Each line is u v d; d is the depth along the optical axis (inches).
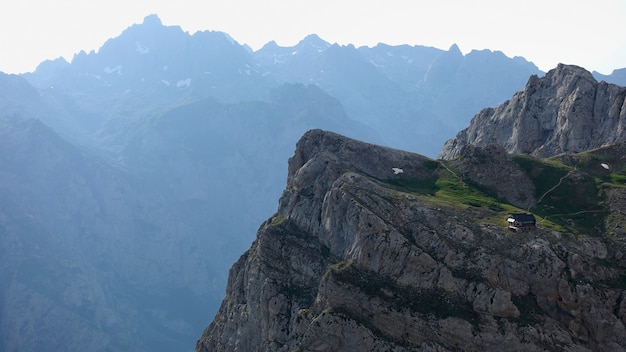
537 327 3887.8
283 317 4753.9
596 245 4419.3
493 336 3902.6
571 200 5270.7
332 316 4237.2
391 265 4379.9
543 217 5012.3
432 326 4030.5
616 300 3969.0
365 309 4249.5
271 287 4916.3
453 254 4296.3
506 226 4532.5
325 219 5059.1
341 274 4434.1
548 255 4180.6
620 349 3814.0
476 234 4436.5
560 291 4023.1
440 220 4616.1
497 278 4146.2
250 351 5002.5
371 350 4079.7
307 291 4820.4
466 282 4146.2
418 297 4192.9
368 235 4515.3
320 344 4200.3
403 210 4731.8
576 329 3927.2
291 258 5068.9
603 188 5280.5
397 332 4106.8
